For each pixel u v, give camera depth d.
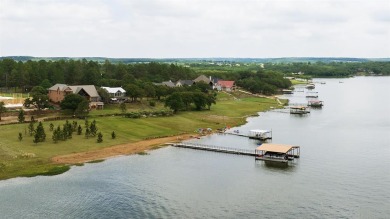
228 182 108.88
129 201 95.00
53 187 103.06
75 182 107.38
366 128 185.38
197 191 101.88
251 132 168.75
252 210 89.88
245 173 116.94
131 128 170.88
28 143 138.62
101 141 146.88
